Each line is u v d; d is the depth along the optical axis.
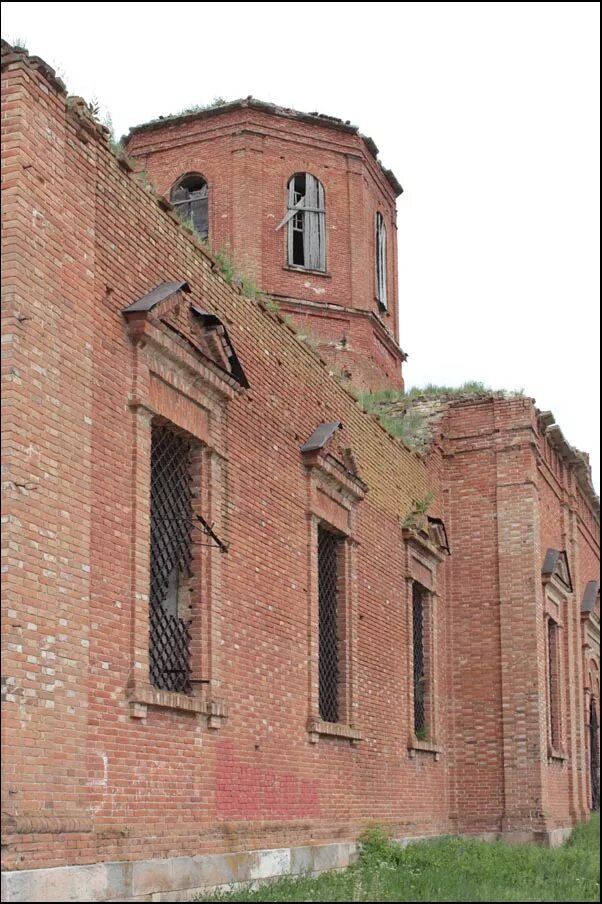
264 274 26.67
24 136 10.12
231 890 12.40
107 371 11.25
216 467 13.41
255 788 13.70
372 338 28.06
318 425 17.03
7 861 8.91
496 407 23.83
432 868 15.33
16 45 10.70
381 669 18.97
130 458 11.51
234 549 13.75
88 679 10.38
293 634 15.33
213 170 27.16
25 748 9.30
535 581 22.84
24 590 9.50
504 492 23.41
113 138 13.36
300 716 15.31
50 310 10.30
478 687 22.69
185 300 12.89
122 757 10.81
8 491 9.43
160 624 12.36
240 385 13.97
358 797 17.28
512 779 22.06
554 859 16.62
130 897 10.59
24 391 9.77
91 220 11.19
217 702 12.73
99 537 10.81
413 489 21.69
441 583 23.06
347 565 17.80
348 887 12.80
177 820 11.73
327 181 27.98
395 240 31.02
